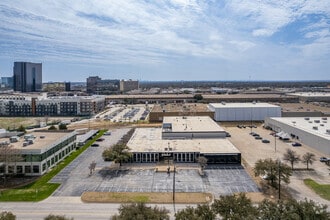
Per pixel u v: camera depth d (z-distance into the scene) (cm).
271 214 3700
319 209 3781
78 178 7044
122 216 3909
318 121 12588
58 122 16900
